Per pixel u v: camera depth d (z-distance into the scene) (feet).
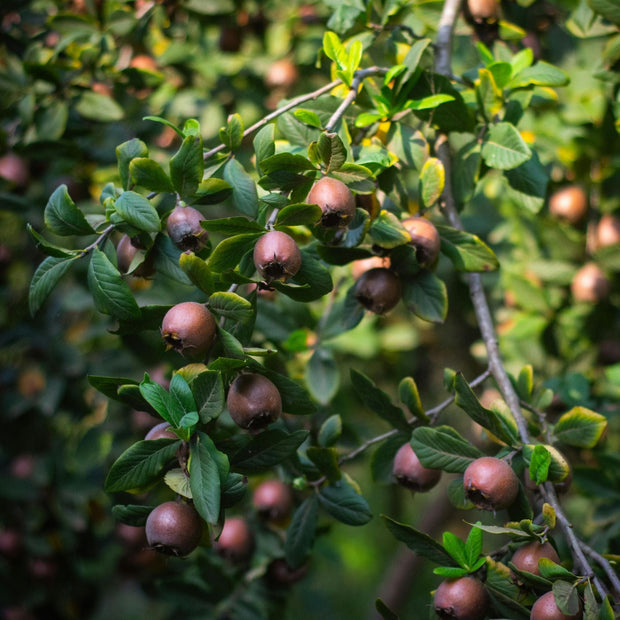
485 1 3.92
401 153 3.58
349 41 3.85
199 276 3.16
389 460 3.64
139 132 4.81
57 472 5.10
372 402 3.58
